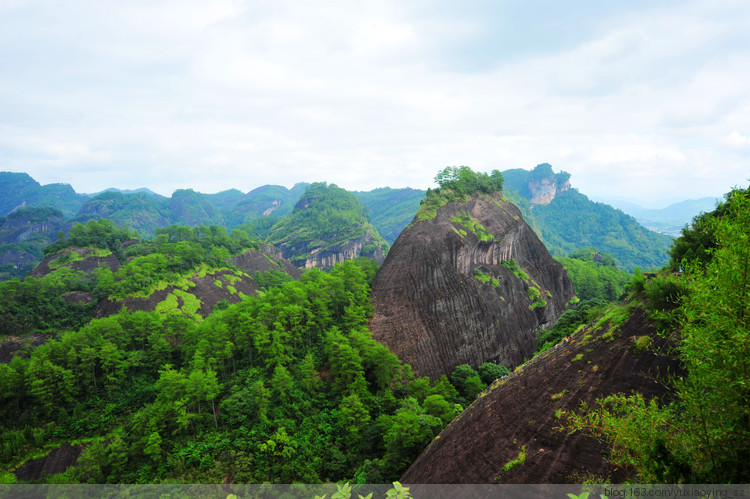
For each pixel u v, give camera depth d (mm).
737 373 9992
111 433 53656
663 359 26000
